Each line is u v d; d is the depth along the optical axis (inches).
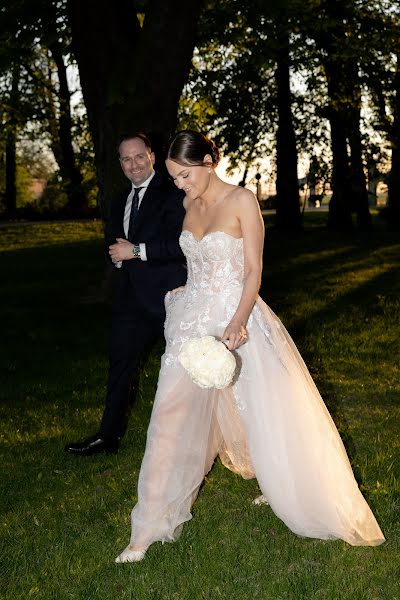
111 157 422.3
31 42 462.9
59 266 753.0
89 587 133.6
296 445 144.1
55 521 164.4
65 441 220.8
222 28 522.3
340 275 620.4
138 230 190.5
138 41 406.9
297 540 148.4
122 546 150.1
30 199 1989.4
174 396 148.5
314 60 725.9
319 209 1609.3
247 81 806.5
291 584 131.5
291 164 997.2
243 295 146.6
